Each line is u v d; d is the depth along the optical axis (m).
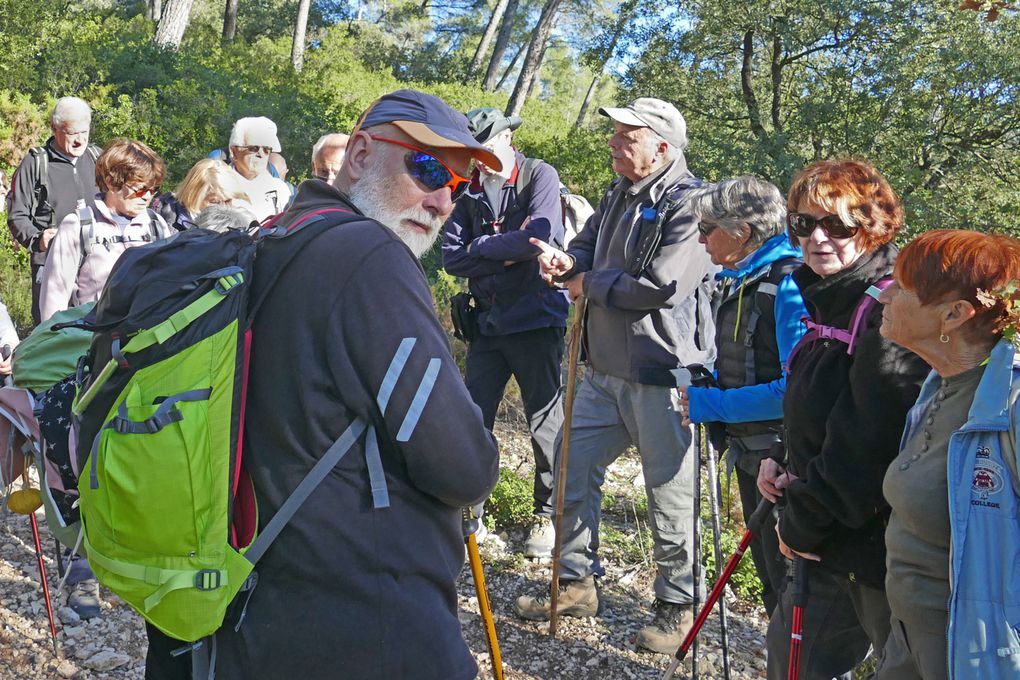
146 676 2.10
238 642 1.70
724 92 13.37
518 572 4.13
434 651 1.73
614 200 3.61
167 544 1.64
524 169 4.03
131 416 1.62
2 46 11.46
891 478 1.99
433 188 1.86
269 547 1.67
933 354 1.91
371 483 1.67
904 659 2.05
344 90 20.42
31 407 2.49
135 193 3.76
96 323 1.79
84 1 23.20
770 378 2.84
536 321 4.07
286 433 1.66
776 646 2.61
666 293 3.27
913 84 11.57
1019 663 1.75
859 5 11.33
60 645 3.25
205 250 1.73
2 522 4.07
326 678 1.67
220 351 1.66
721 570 3.28
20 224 5.05
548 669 3.43
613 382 3.59
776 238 2.82
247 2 35.38
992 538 1.77
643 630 3.57
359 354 1.65
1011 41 11.11
